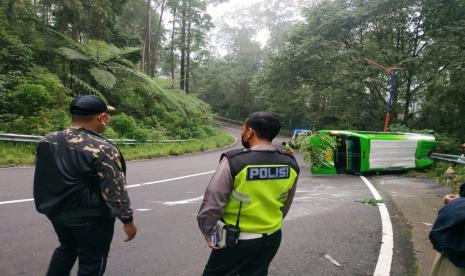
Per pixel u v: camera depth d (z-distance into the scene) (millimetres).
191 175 11172
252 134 2688
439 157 16062
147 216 6234
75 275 3764
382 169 14641
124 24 44438
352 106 29109
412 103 29328
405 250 5180
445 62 24266
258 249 2590
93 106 2822
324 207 7684
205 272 2699
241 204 2512
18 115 14641
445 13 25188
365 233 5891
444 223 2580
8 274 3855
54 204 2668
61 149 2689
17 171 9859
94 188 2699
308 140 13852
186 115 29359
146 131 20578
